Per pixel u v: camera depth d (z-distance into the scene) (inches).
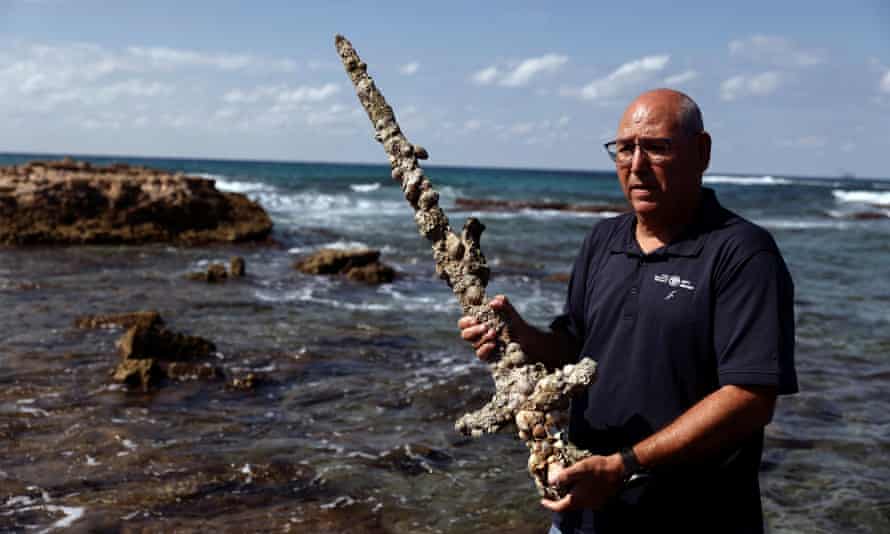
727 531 81.0
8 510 176.7
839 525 181.5
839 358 346.3
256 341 352.2
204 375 290.7
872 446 231.5
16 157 5654.5
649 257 85.0
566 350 93.7
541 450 75.5
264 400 267.0
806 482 205.5
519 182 3575.3
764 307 77.0
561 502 75.5
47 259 643.5
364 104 85.7
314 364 315.3
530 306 481.7
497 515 183.3
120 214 790.5
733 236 80.2
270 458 212.8
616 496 84.0
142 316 374.6
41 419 236.8
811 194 2623.0
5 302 429.4
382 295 506.6
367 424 244.8
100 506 180.9
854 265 724.7
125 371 277.1
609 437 85.8
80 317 372.8
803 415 259.9
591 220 1275.8
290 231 944.3
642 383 83.3
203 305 444.8
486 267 84.2
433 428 242.2
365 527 175.6
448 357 331.9
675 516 81.7
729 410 75.1
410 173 84.0
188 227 826.2
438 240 84.7
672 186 83.2
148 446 218.4
